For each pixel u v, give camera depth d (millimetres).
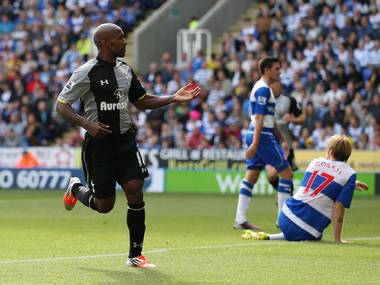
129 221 20594
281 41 61250
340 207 25328
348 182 25266
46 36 68812
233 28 69000
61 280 18609
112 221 33312
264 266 20734
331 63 57188
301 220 25812
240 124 55594
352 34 59188
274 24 63156
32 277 18969
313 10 62062
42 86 62969
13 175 58094
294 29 62594
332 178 25500
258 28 63281
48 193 52250
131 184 20359
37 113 61594
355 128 53281
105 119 20391
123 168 20578
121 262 21328
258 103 29109
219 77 59281
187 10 70000
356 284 18297
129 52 68500
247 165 30641
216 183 53438
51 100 62406
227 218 35062
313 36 60688
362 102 54969
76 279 18750
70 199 22984
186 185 54156
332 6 62062
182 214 37062
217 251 23500
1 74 66438
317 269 20297
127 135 20594
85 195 22203
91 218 34719
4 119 62125
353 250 23719
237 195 50812
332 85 55531
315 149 52219
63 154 57250
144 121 58219
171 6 68562
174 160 54656
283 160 29734
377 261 21625
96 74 20312
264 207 41125
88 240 26500
